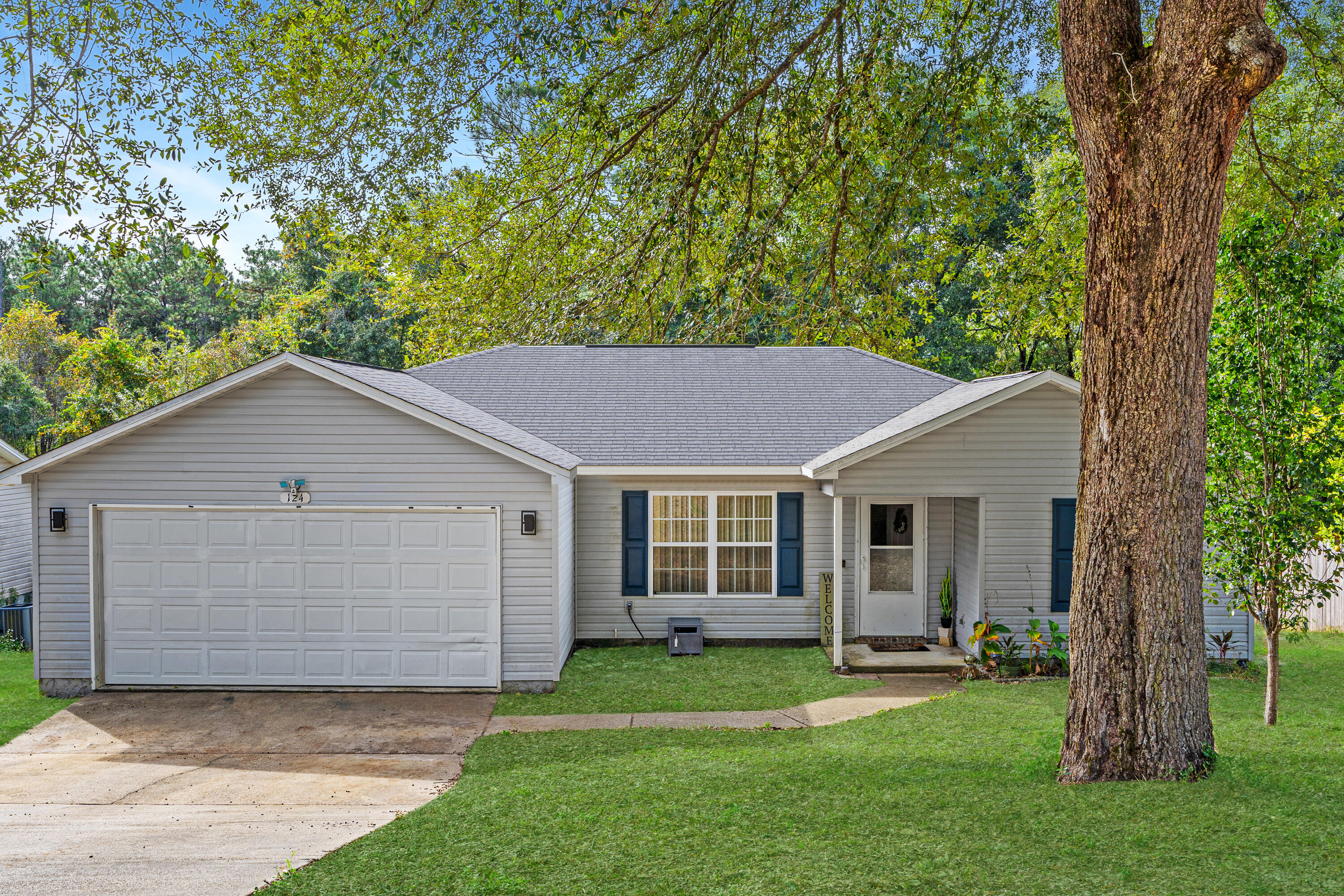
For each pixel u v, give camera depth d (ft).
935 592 49.47
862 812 22.21
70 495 39.86
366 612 40.09
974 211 47.14
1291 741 28.35
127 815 25.32
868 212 49.11
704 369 60.75
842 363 61.82
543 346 64.69
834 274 55.52
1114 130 23.36
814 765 27.22
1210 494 31.32
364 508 39.88
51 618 40.01
